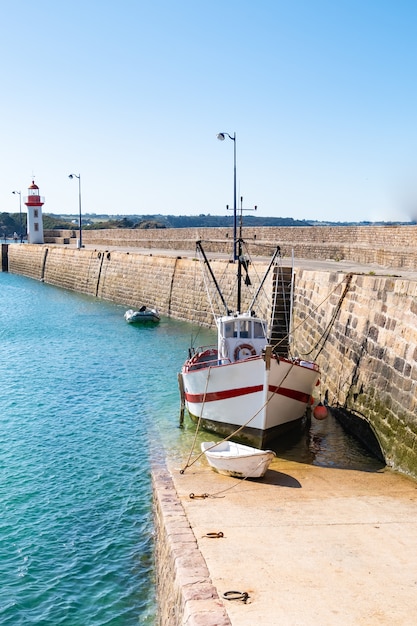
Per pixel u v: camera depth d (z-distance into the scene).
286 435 17.69
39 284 68.25
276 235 48.25
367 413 16.75
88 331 37.91
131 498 14.80
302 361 18.91
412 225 34.31
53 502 14.70
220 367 17.03
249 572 9.04
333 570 9.12
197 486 13.52
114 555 12.62
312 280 26.44
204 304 40.34
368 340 17.72
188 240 58.25
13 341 34.81
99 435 18.97
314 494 12.83
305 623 7.61
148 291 47.75
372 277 18.72
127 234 73.81
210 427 18.31
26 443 18.42
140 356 30.38
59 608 11.05
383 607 8.02
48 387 24.70
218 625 7.47
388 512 11.63
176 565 9.26
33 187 85.06
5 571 12.09
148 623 10.63
